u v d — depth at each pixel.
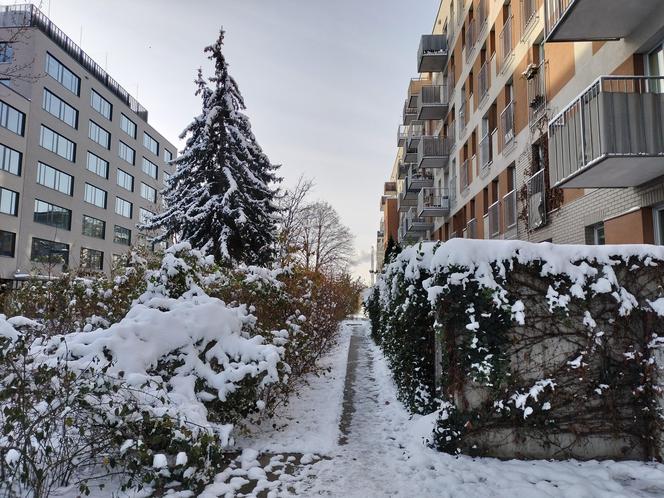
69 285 6.88
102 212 49.34
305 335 7.11
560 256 4.97
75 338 4.74
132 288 6.41
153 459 3.74
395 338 7.52
